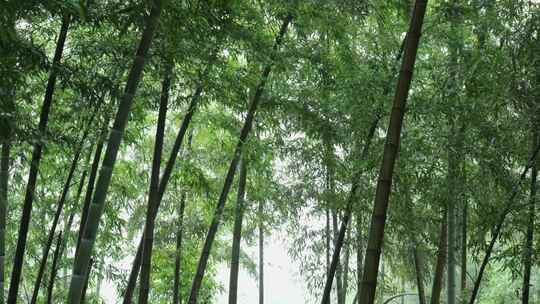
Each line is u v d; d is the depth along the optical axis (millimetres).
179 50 5805
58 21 6312
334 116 7316
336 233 9008
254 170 8852
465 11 6281
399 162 6895
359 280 8102
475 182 6789
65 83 4902
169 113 10062
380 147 7180
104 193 5078
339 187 7418
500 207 6453
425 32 7117
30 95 6016
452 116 6809
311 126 7426
